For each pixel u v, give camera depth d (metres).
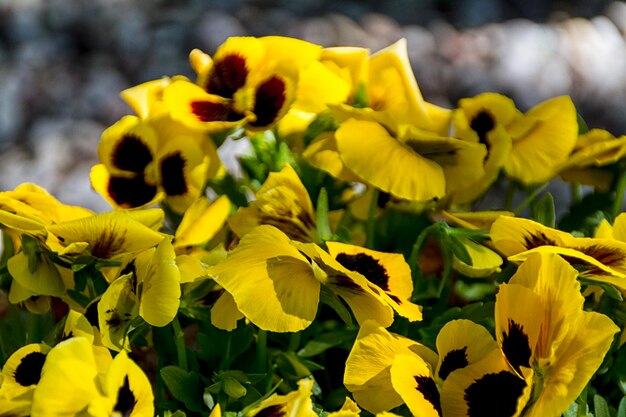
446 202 0.98
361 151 0.91
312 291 0.86
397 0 4.05
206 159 0.96
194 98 0.95
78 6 3.94
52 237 0.87
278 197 0.93
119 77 3.73
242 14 3.93
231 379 0.87
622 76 3.87
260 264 0.86
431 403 0.84
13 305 0.96
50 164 3.38
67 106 3.63
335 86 0.97
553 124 0.97
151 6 3.99
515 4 4.07
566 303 0.83
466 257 0.91
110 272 0.92
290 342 0.92
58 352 0.81
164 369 0.88
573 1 4.12
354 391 0.85
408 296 0.88
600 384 0.93
